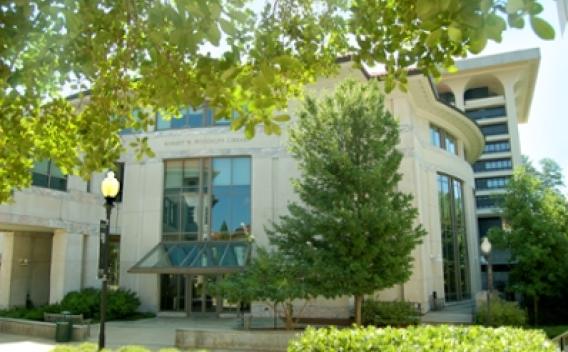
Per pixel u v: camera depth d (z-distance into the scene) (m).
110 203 13.87
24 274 28.92
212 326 22.22
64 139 7.65
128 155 28.92
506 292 28.22
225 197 26.98
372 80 19.23
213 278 26.38
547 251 23.86
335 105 18.89
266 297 17.23
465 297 30.95
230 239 26.28
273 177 26.39
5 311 24.05
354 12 5.84
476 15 2.98
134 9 5.65
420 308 23.50
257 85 4.58
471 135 34.50
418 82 25.14
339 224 17.17
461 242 31.86
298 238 18.61
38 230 26.72
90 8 5.41
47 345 17.39
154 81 5.96
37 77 6.47
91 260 27.48
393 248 17.23
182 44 4.08
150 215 27.81
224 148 27.27
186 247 26.23
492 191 69.44
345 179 18.00
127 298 25.91
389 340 8.71
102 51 6.29
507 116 69.62
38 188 24.27
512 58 66.94
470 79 70.88
